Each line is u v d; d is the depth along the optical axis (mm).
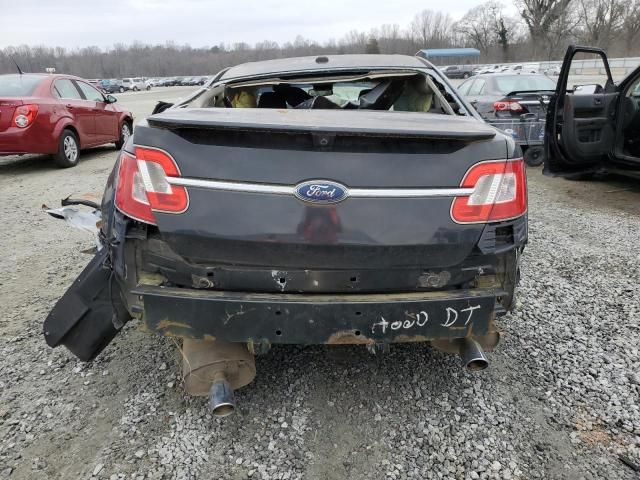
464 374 2482
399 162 1800
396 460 1968
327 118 1995
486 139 1840
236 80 3037
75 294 2125
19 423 2164
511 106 7516
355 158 1780
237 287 1883
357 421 2172
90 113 8711
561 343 2736
